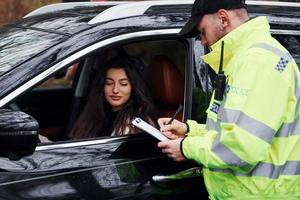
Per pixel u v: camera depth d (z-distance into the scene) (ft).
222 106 14.93
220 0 15.02
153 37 17.38
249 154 14.12
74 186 15.25
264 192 15.03
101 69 18.80
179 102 18.31
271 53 14.40
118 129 18.10
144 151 16.79
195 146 14.88
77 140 16.44
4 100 15.33
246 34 14.87
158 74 18.52
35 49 16.80
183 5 19.24
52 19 19.04
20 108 21.16
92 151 16.30
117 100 18.29
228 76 14.90
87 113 18.78
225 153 14.38
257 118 14.08
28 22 19.60
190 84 17.61
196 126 16.66
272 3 21.74
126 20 17.49
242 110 14.15
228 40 14.96
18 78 15.72
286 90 14.33
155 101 18.70
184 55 17.99
